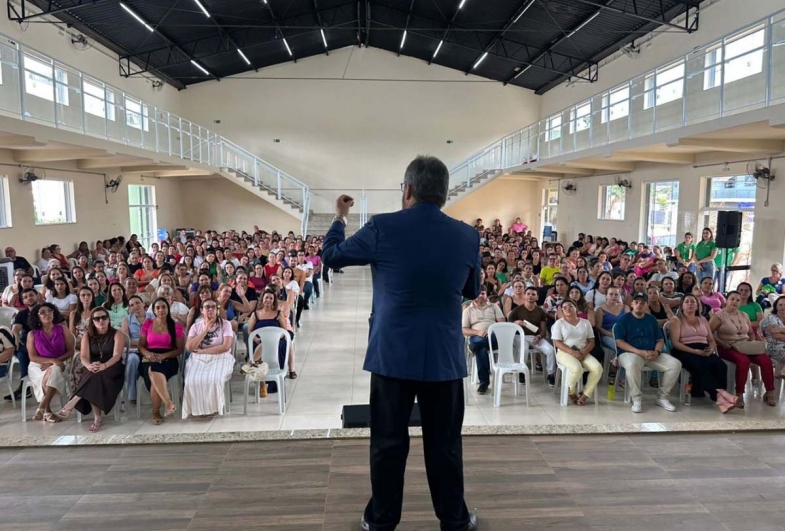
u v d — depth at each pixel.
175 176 17.48
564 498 2.34
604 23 11.68
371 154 18.12
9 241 9.56
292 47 16.22
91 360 4.60
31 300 5.24
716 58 9.50
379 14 14.30
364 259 1.74
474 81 18.02
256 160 16.44
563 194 17.06
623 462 2.66
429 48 16.31
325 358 6.50
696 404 5.07
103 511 2.25
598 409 4.97
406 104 18.02
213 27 12.99
